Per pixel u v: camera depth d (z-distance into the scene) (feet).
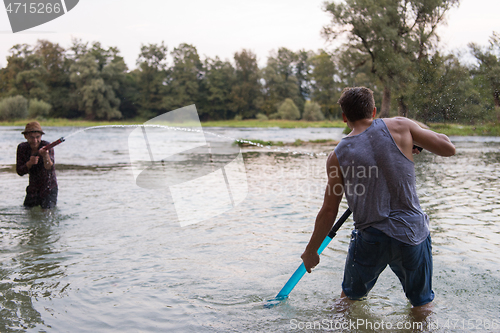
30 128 17.53
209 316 7.92
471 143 54.54
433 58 80.43
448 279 9.29
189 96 311.06
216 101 313.94
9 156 42.37
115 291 9.21
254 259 11.19
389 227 7.25
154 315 8.03
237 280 9.75
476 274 9.56
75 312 8.20
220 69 324.39
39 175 17.81
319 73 304.50
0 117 214.07
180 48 325.83
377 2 96.02
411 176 7.32
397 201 7.29
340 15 98.07
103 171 30.55
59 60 297.74
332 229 8.33
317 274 10.01
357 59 104.42
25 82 275.80
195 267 10.65
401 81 85.92
